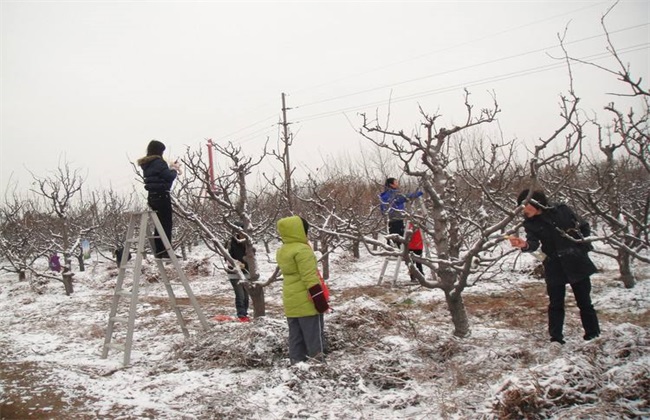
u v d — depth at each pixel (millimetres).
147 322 9094
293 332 5590
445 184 6453
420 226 6234
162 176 6859
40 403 4992
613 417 3625
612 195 7906
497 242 5754
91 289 14570
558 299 5586
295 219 5574
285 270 5539
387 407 4262
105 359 6773
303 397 4469
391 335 6090
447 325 7105
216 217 10906
